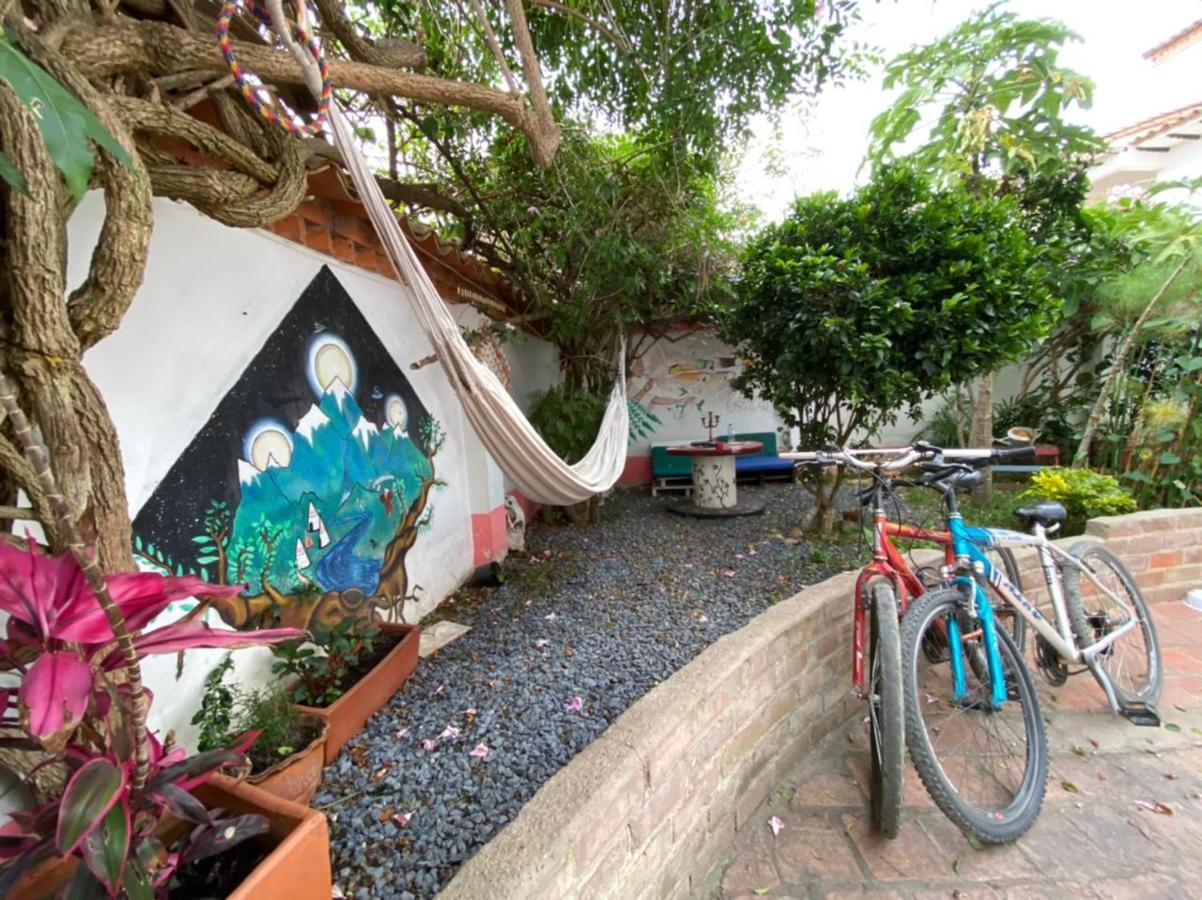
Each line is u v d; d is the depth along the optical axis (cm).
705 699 153
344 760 169
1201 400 423
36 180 86
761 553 378
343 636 197
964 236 319
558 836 103
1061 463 597
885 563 189
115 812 81
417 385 292
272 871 92
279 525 196
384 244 191
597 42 306
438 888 125
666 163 360
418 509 285
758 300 373
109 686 91
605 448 364
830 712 221
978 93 437
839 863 161
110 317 103
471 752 174
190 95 131
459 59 302
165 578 92
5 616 115
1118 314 493
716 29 280
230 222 142
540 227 383
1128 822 172
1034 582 294
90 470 99
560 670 226
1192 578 331
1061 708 230
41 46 96
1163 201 538
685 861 145
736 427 667
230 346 179
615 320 446
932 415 710
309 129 127
